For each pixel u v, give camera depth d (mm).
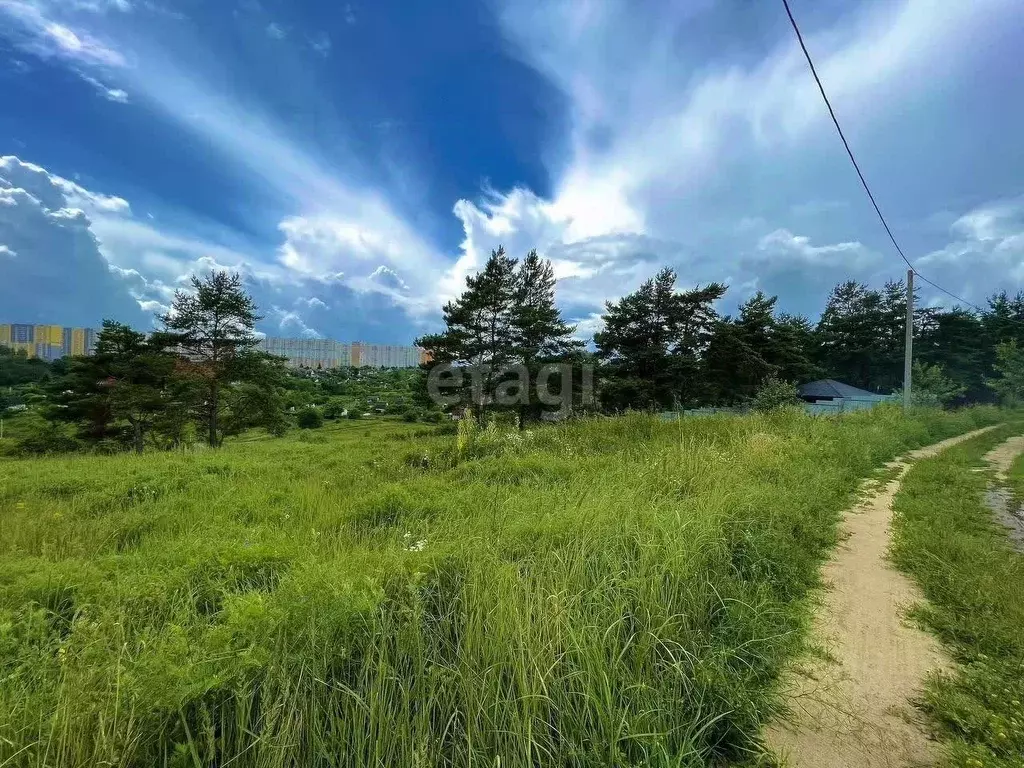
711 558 3312
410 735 1753
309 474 8391
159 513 5293
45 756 1532
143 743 1654
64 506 5863
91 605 2652
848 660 2691
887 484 7551
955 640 2873
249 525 4883
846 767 1936
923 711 2264
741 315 35438
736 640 2619
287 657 1885
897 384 41719
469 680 1926
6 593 2820
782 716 2221
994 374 37594
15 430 32219
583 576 2775
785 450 8227
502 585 2443
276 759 1631
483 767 1727
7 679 1862
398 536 4133
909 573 3947
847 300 49406
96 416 27109
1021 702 2152
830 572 3979
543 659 2018
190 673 1762
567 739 1828
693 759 1830
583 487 5477
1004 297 43688
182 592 2871
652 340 32281
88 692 1728
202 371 27141
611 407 29719
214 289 28266
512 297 28922
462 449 9398
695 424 11242
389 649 2096
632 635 2283
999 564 3859
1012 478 8344
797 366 34188
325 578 2438
